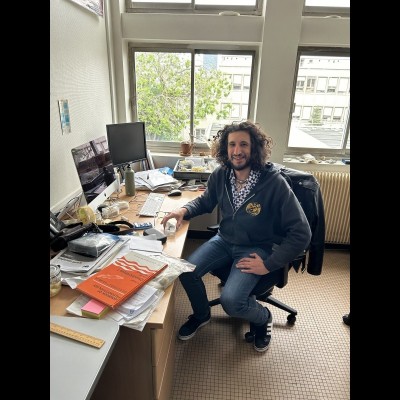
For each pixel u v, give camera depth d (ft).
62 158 5.71
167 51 8.71
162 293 3.62
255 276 5.13
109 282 3.56
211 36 8.12
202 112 9.30
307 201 5.40
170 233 5.16
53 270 3.58
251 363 5.35
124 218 5.70
